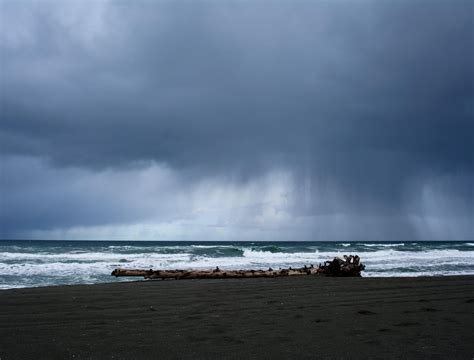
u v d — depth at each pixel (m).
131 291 9.77
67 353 4.00
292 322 5.61
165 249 44.28
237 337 4.66
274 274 16.56
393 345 4.23
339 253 40.97
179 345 4.29
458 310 6.75
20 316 6.22
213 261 28.89
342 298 8.41
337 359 3.72
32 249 42.94
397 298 8.40
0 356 3.90
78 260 27.72
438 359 3.71
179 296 8.76
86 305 7.39
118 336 4.75
